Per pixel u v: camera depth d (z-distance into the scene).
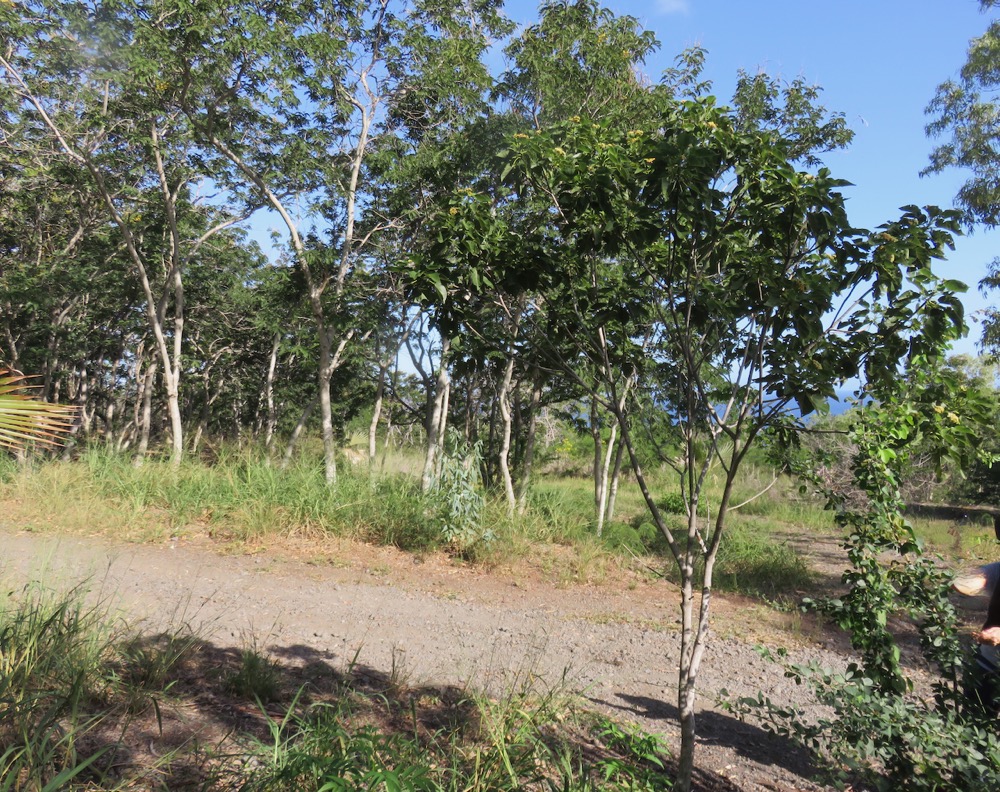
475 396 16.53
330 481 11.38
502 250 3.36
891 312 3.09
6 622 4.25
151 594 6.91
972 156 15.45
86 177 16.38
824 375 2.96
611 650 6.60
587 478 21.84
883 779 3.30
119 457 12.28
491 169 12.17
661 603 8.73
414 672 5.39
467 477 10.28
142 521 9.98
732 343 3.46
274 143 13.44
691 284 3.32
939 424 3.39
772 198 3.10
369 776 2.71
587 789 3.35
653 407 4.80
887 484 3.73
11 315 19.89
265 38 11.73
